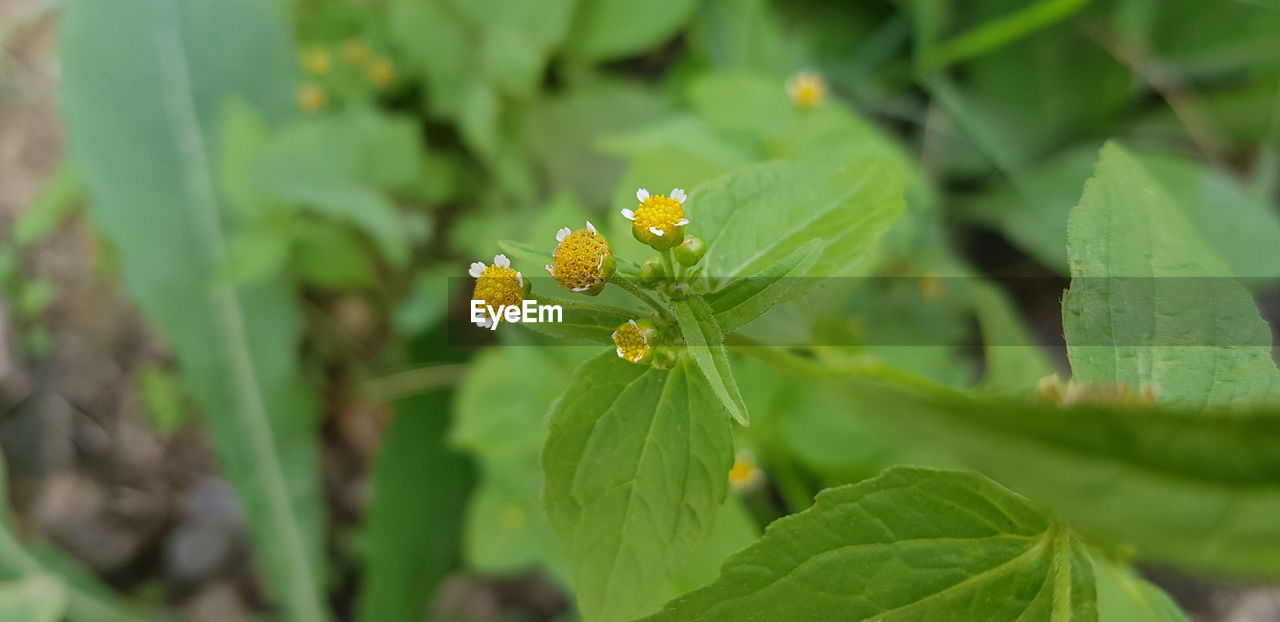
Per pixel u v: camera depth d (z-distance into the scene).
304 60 0.26
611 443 0.10
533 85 0.25
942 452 0.07
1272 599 0.22
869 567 0.10
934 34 0.25
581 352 0.19
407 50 0.26
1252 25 0.24
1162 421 0.07
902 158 0.19
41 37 0.32
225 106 0.27
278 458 0.26
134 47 0.26
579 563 0.10
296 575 0.25
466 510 0.26
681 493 0.10
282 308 0.26
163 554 0.27
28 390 0.28
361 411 0.29
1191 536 0.07
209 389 0.26
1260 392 0.09
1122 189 0.10
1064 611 0.10
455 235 0.25
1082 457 0.07
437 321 0.26
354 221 0.26
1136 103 0.26
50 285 0.29
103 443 0.28
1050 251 0.24
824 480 0.19
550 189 0.25
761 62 0.25
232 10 0.27
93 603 0.25
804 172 0.11
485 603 0.27
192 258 0.26
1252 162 0.25
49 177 0.31
